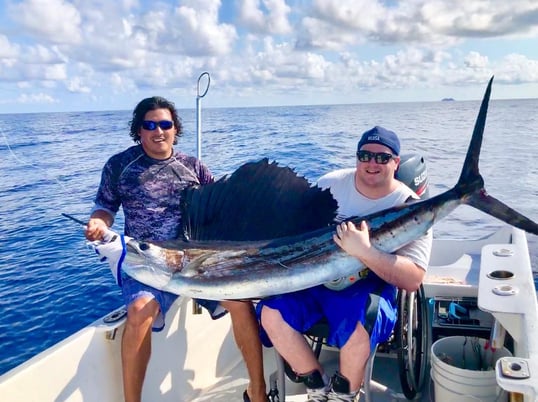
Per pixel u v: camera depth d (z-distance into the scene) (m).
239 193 2.52
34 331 6.36
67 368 2.32
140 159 2.91
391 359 3.16
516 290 2.42
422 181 3.30
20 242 9.61
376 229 2.34
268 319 2.31
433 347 2.55
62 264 8.48
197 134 3.73
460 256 3.74
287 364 2.53
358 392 2.28
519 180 13.18
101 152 22.70
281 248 2.40
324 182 2.71
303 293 2.45
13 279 7.89
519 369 1.81
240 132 25.78
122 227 9.18
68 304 7.04
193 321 3.01
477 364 2.58
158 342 2.77
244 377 3.18
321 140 20.47
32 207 12.21
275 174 2.47
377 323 2.24
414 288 2.35
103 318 2.58
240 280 2.42
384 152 2.48
